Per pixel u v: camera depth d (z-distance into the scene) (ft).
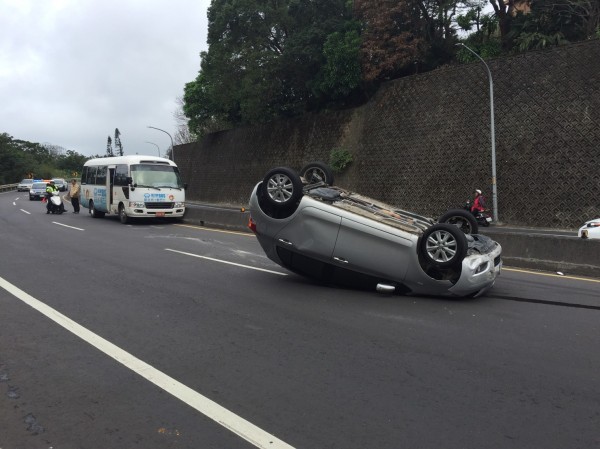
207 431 11.79
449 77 86.53
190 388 14.12
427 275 24.17
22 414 12.59
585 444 11.21
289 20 110.32
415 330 19.63
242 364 15.97
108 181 70.18
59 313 21.62
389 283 25.26
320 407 13.01
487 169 79.66
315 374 15.19
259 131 135.33
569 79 71.41
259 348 17.47
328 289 26.78
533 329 19.81
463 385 14.42
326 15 107.65
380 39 95.86
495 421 12.28
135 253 39.37
